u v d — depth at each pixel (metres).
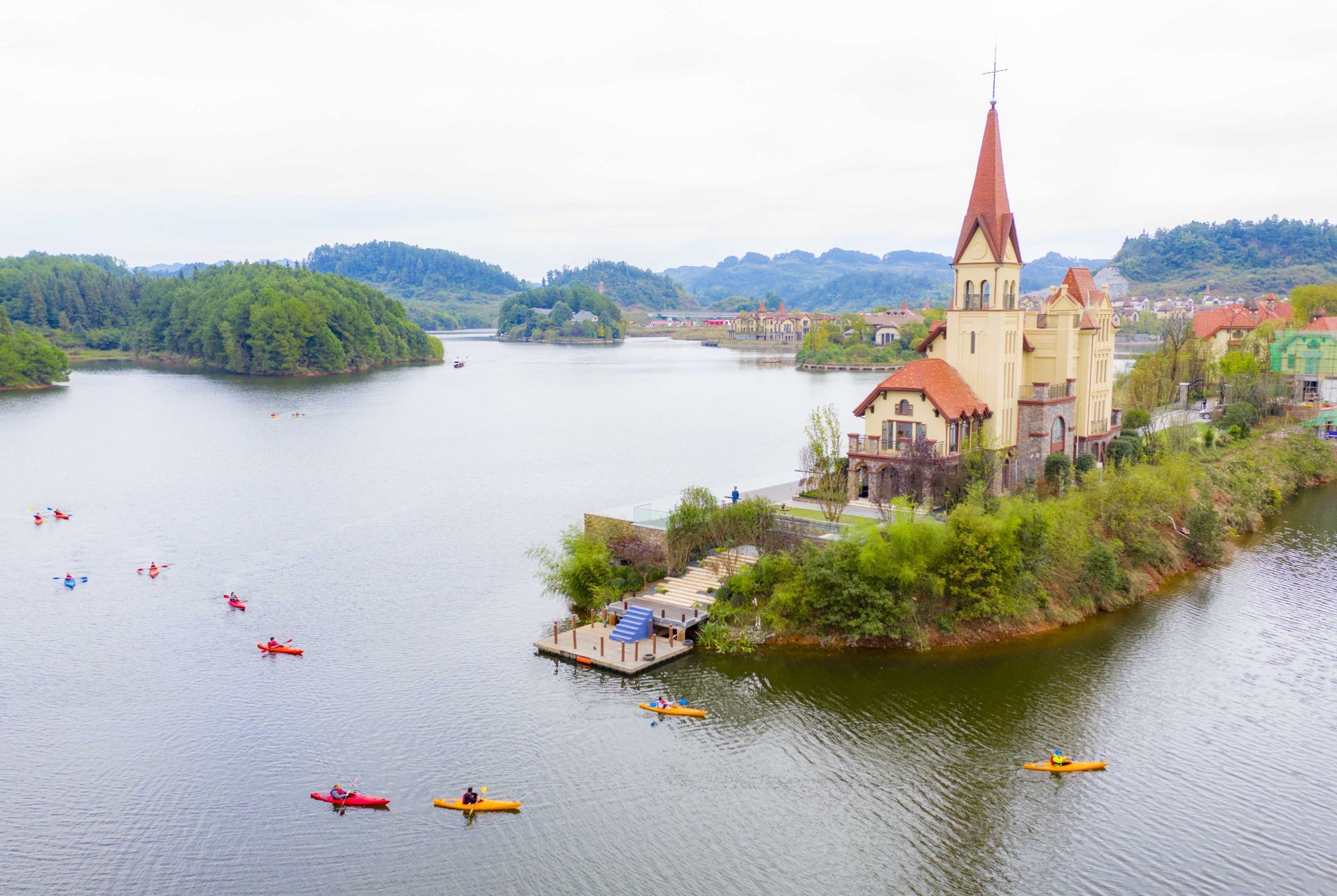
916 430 83.38
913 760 52.34
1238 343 166.00
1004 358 87.19
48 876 43.06
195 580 83.88
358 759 52.84
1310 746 53.16
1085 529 76.44
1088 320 95.44
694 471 131.62
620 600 72.00
